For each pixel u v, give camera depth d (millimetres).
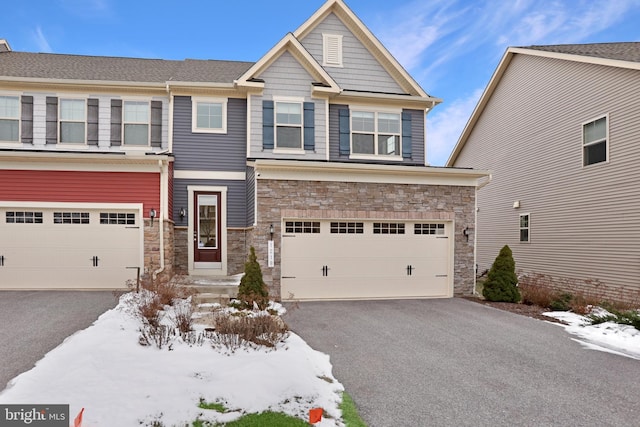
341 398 4395
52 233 9984
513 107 15945
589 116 12062
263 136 11867
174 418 3656
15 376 4520
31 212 9938
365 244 10570
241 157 12250
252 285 8859
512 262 10617
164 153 11328
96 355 4910
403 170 10562
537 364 5641
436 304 10016
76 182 10047
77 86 11625
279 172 10031
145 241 10258
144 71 13141
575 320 8359
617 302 10250
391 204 10664
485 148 18109
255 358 5219
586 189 12188
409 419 3953
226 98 12203
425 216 10859
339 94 12398
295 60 12234
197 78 12367
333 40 13102
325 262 10328
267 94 11992
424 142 13375
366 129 12938
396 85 13430
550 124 13789
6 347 5520
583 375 5238
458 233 11086
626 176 10789
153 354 5129
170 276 9969
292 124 12117
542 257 14141
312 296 10242
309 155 12102
